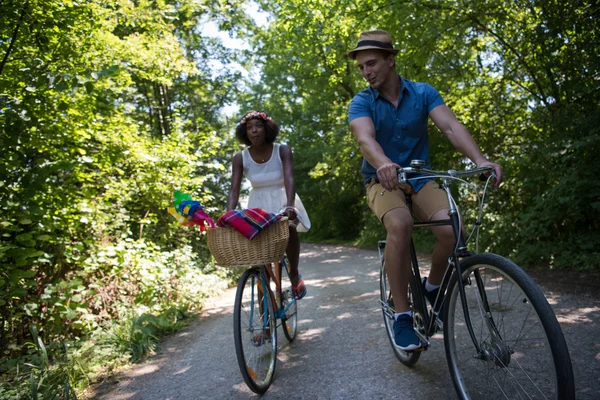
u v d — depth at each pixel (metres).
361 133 2.84
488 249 8.65
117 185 7.54
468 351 2.44
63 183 5.21
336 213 26.98
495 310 2.17
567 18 6.89
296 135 26.33
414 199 2.96
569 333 3.61
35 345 3.94
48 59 5.13
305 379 3.27
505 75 9.91
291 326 4.34
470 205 9.90
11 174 4.37
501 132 10.64
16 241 4.38
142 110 14.27
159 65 8.30
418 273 2.91
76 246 5.03
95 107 6.48
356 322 4.79
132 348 4.32
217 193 13.73
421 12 9.49
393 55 2.99
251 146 4.11
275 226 3.09
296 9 12.50
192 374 3.64
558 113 7.83
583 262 6.59
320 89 19.50
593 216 7.17
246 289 3.21
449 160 12.00
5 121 4.36
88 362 3.85
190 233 9.86
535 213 7.64
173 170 8.95
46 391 3.18
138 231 9.06
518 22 9.25
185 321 5.82
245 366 2.94
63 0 5.14
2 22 4.63
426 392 2.80
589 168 6.93
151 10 8.36
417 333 2.71
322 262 13.34
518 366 2.09
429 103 3.01
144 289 6.11
